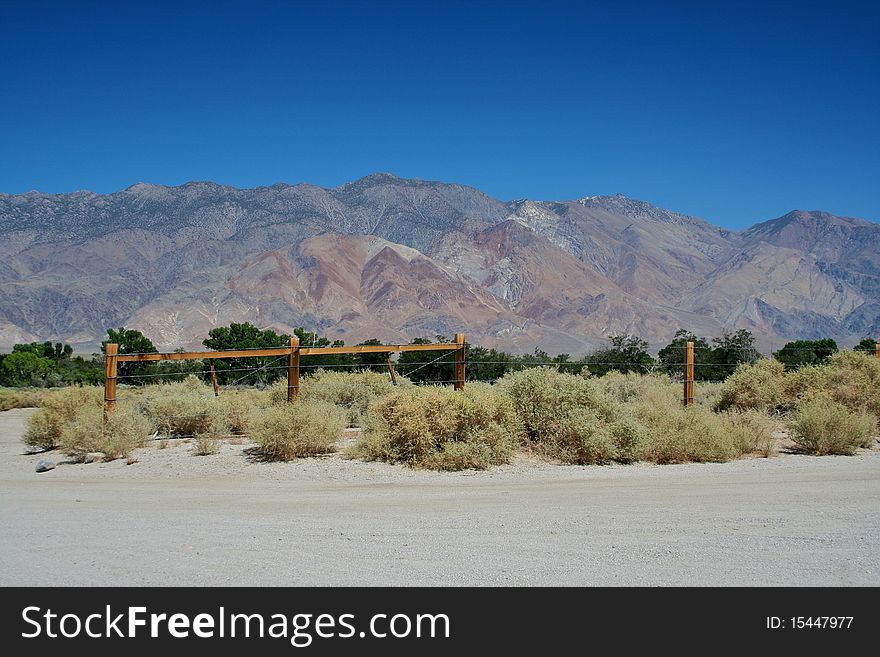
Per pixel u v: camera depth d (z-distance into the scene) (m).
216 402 17.52
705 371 32.34
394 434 12.92
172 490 10.67
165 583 6.25
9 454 15.64
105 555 6.96
